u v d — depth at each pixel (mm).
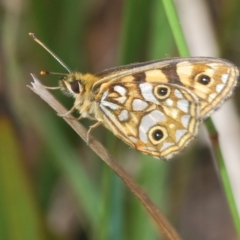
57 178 303
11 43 303
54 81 299
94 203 295
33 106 302
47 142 299
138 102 281
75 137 304
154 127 281
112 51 315
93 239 296
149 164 296
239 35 304
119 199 286
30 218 285
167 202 303
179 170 305
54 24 297
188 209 320
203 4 298
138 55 289
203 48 297
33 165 305
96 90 282
